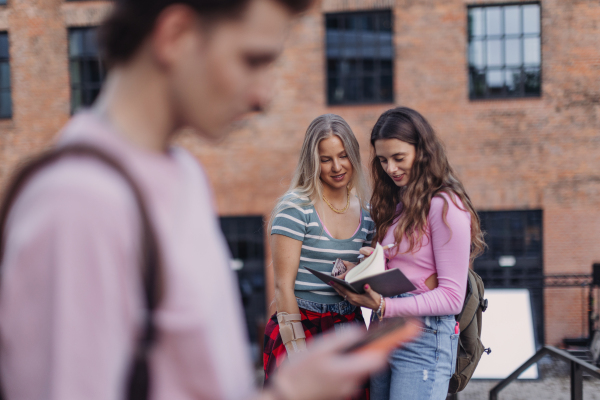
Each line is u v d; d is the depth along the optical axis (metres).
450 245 2.07
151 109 0.54
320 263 2.30
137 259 0.47
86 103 9.02
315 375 0.54
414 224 2.14
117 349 0.45
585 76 8.21
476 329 2.35
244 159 8.72
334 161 2.30
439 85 8.37
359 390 2.34
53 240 0.42
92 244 0.43
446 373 2.14
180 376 0.53
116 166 0.47
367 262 2.10
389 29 8.59
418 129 2.17
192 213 0.57
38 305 0.43
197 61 0.53
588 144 8.23
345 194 2.46
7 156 9.01
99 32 0.54
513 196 8.36
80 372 0.43
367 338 0.67
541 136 8.30
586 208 8.26
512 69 8.48
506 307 5.29
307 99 8.58
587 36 8.18
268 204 8.69
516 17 8.42
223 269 0.63
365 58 8.66
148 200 0.49
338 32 8.67
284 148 8.64
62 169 0.45
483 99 8.48
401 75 8.41
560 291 8.34
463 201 2.14
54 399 0.42
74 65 9.00
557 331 8.33
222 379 0.57
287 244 2.26
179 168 0.60
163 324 0.50
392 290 1.99
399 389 2.13
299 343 2.18
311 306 2.29
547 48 8.26
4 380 0.45
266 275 8.70
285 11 0.56
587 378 5.45
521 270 8.48
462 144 8.40
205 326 0.53
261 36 0.54
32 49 8.94
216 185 8.77
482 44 8.51
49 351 0.43
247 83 0.55
